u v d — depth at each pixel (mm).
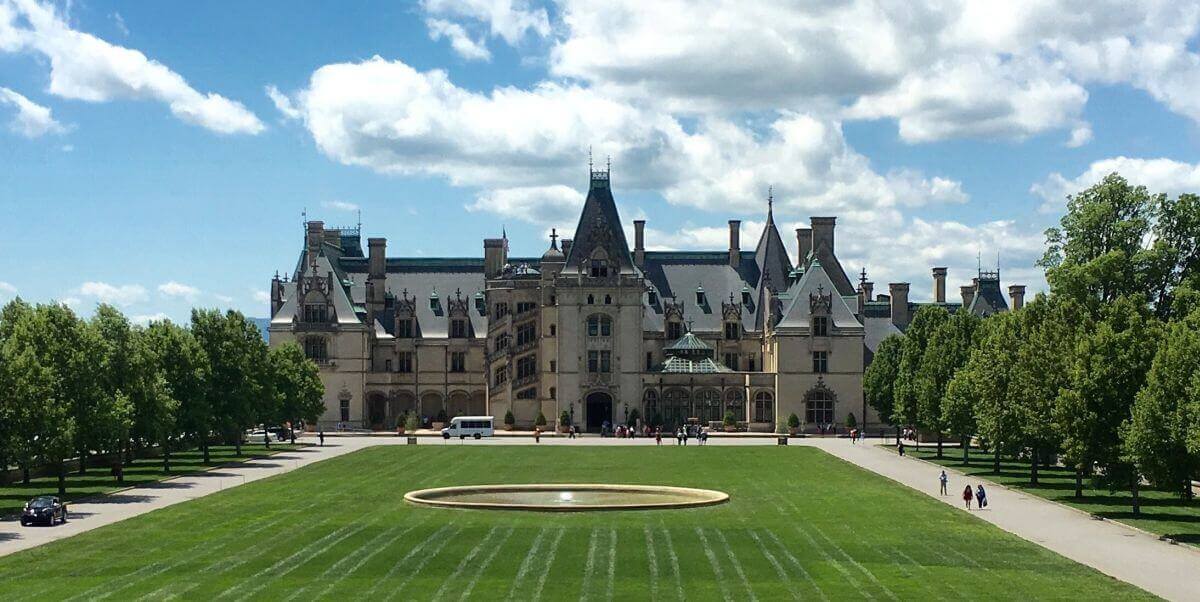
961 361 147625
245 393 145375
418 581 65812
